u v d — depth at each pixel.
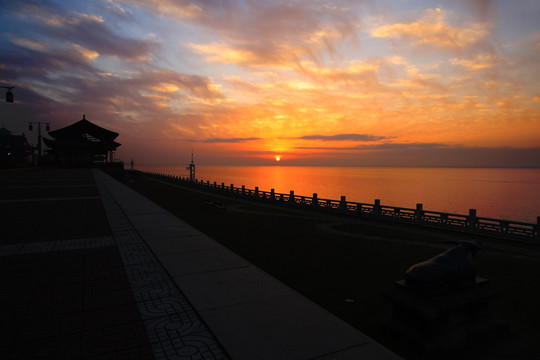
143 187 40.69
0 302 5.45
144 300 5.62
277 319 4.88
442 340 4.36
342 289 6.90
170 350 4.07
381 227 16.27
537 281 7.95
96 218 14.00
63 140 67.31
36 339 4.28
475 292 4.77
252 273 7.04
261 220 17.39
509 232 13.95
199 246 9.37
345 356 3.93
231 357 3.86
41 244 9.48
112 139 74.44
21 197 21.14
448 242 5.21
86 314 5.04
